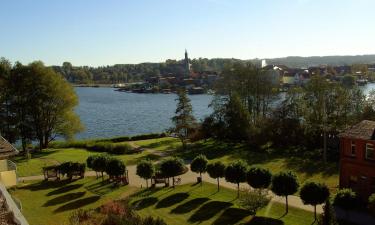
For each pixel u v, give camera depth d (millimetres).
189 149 66000
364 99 62438
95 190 43062
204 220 33156
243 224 31984
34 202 38875
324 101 61156
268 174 37062
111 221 25094
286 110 63562
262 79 75250
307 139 60250
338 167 48469
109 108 160250
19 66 67938
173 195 40312
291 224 31609
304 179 44656
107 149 66938
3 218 13336
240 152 61125
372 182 37375
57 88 69625
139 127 111375
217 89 78625
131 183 45656
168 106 164750
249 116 69000
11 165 34594
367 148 37688
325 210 27891
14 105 67688
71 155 63844
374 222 31188
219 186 42719
